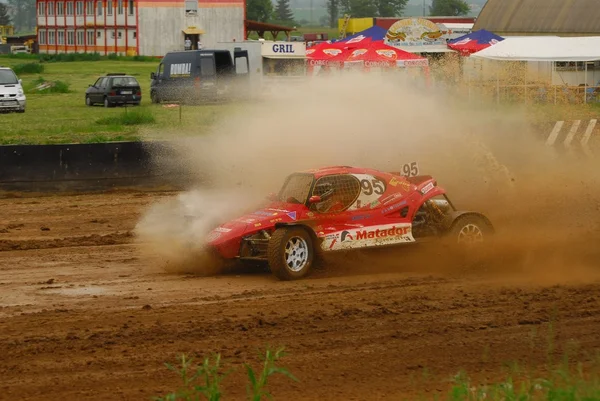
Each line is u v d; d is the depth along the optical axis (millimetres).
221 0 126688
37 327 12828
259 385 9117
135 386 10328
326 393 10156
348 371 10867
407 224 17375
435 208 17688
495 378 10648
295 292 15156
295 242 16312
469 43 60469
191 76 59594
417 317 13266
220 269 17281
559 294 14633
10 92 51219
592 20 75375
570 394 9156
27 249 19812
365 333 12422
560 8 79188
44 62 120562
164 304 14367
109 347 11773
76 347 11758
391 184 17484
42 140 35656
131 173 28469
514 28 82062
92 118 47094
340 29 118312
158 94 60375
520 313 13453
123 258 18625
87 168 28016
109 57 125438
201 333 12422
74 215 24312
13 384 10383
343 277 16422
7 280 16531
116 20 129625
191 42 127188
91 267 17734
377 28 66125
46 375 10688
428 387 10344
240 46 64875
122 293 15281
